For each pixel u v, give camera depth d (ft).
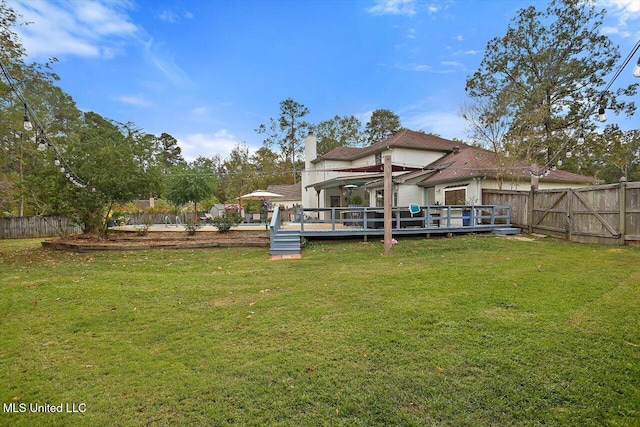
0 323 14.29
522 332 11.97
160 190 41.06
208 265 26.66
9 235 57.57
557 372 9.46
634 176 97.91
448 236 38.78
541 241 33.53
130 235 40.16
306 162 84.07
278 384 9.29
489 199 45.91
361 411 8.11
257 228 43.60
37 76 58.44
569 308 14.11
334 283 19.62
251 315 14.69
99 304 16.66
